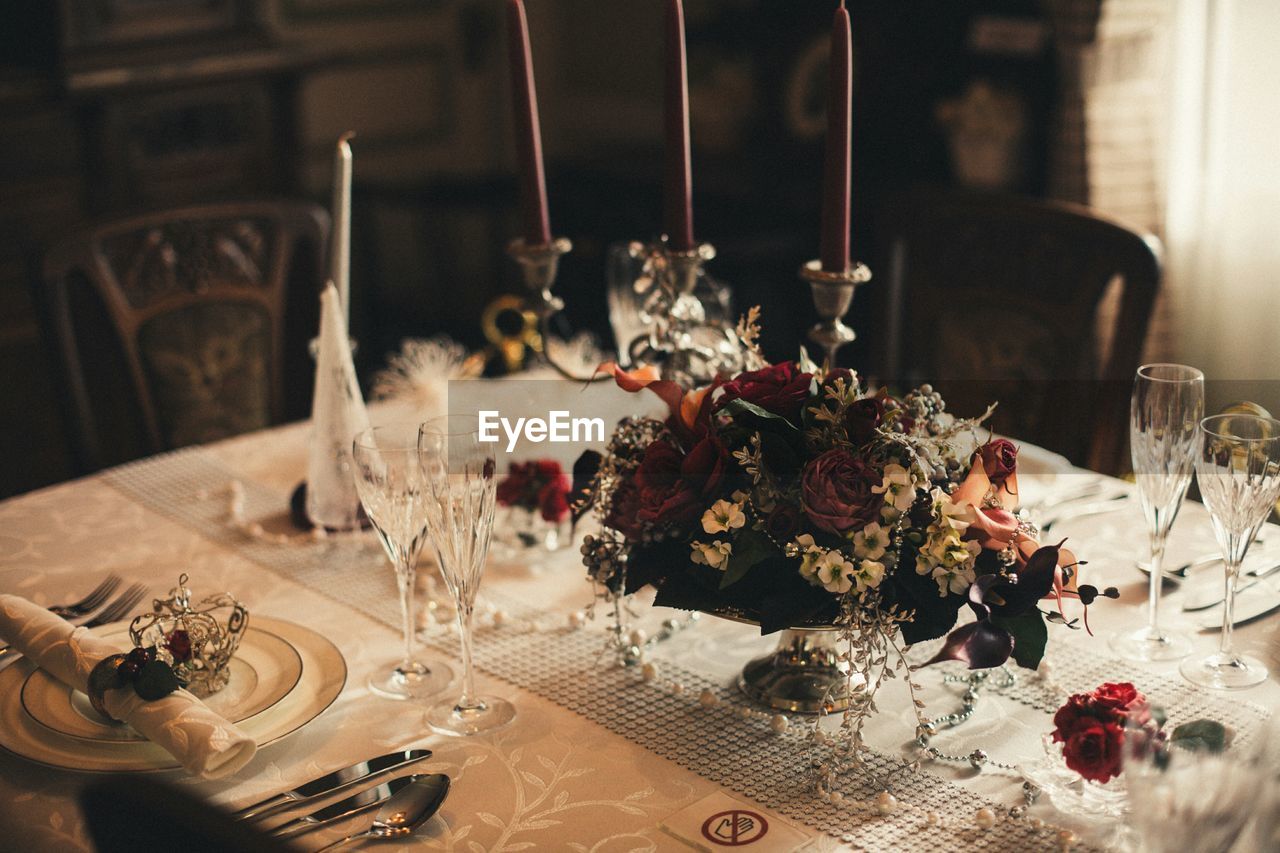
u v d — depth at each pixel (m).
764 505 0.97
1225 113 2.89
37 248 1.81
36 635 1.06
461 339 4.64
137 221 1.89
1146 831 0.78
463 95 5.07
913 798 0.96
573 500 1.13
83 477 1.86
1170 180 2.99
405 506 1.06
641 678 1.14
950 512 0.96
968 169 3.34
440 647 1.21
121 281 1.88
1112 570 1.31
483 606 1.28
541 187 1.34
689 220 1.28
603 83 5.02
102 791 0.74
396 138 4.92
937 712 1.08
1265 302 2.93
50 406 3.54
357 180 4.82
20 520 1.49
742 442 1.00
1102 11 2.85
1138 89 2.96
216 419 1.98
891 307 1.96
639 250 1.37
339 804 0.94
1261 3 2.79
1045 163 3.22
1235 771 0.75
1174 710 1.06
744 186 3.87
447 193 4.59
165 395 1.93
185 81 3.53
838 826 0.93
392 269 5.07
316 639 1.16
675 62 1.23
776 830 0.93
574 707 1.10
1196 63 2.91
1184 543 1.36
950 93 3.50
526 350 2.43
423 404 1.61
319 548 1.42
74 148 3.45
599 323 4.16
